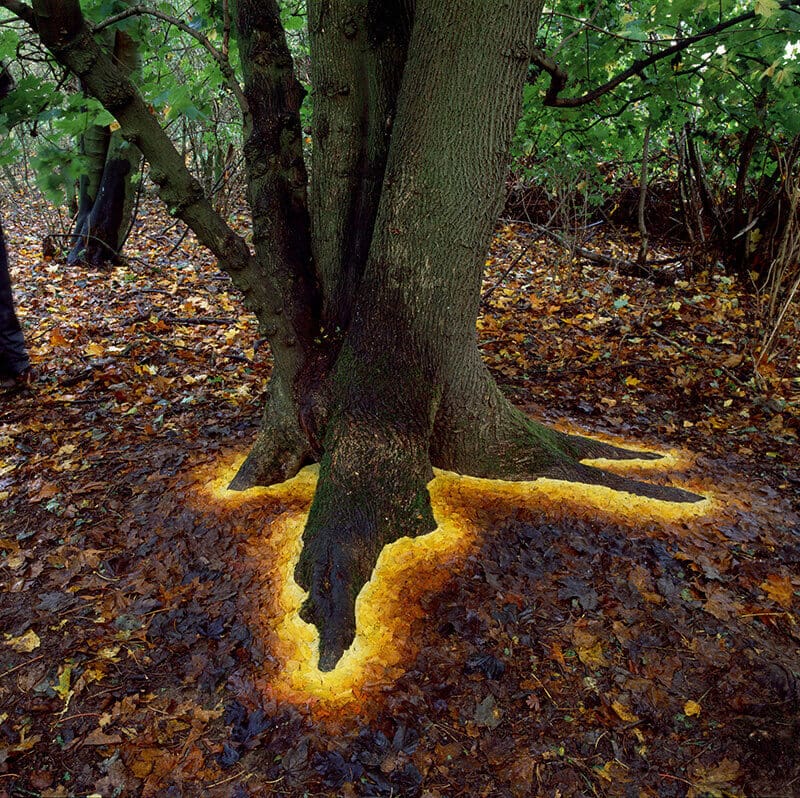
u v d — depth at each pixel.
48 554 2.77
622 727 2.00
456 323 2.88
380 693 2.07
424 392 2.86
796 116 4.90
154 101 3.21
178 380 4.57
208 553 2.72
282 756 1.90
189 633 2.34
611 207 8.57
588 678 2.15
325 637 2.23
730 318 5.69
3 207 9.77
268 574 2.58
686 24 5.15
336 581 2.37
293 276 3.11
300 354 2.99
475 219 2.70
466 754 1.92
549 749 1.93
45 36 2.06
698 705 2.05
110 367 4.70
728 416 4.10
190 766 1.88
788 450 3.68
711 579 2.56
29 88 2.40
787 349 4.86
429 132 2.57
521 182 8.65
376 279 2.83
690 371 4.65
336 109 2.91
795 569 2.65
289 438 3.10
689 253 6.99
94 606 2.48
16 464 3.51
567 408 4.21
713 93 4.94
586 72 4.47
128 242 8.31
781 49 3.96
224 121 8.10
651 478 3.33
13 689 2.14
